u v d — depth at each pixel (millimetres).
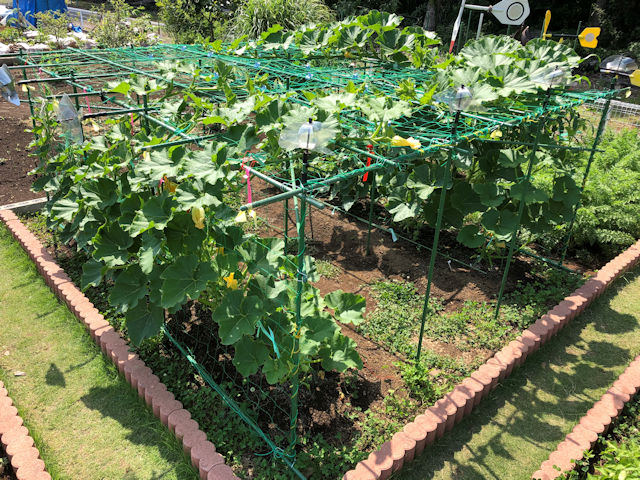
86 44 12203
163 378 3662
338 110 3635
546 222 4969
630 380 3750
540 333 4176
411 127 4242
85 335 4145
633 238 5613
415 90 4633
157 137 4117
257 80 4844
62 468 3068
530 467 3189
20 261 5078
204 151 3393
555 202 4918
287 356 3008
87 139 5281
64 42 12125
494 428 3479
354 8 18844
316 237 5832
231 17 11359
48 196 5828
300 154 4090
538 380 3912
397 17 6008
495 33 18422
